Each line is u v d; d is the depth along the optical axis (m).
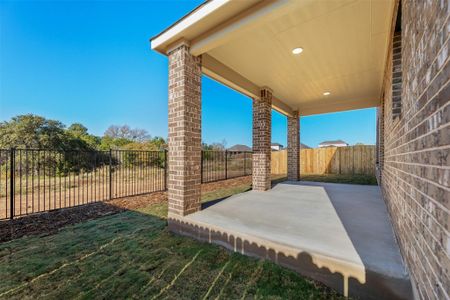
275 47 3.45
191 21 2.78
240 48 3.48
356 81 4.98
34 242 2.84
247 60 3.93
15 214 4.27
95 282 1.95
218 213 3.26
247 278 1.97
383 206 3.76
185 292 1.80
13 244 2.78
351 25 2.83
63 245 2.74
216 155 9.48
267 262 2.19
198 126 3.36
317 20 2.73
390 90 2.92
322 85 5.29
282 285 1.86
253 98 5.70
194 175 3.29
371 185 6.49
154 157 8.45
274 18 2.41
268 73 4.55
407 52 1.64
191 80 3.22
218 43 2.92
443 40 0.88
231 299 1.70
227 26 2.71
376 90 5.63
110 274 2.08
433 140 1.02
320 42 3.27
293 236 2.32
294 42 3.29
